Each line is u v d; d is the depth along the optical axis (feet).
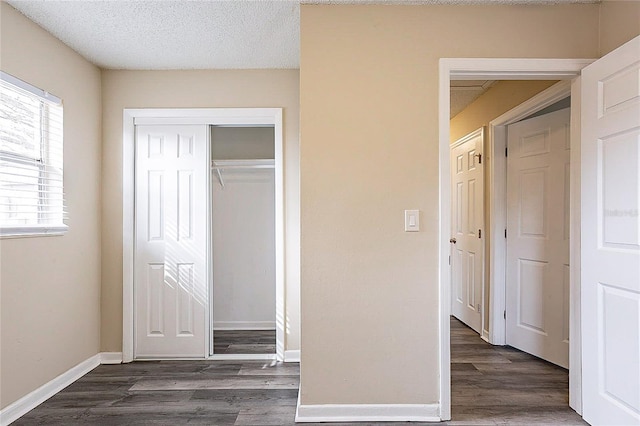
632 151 6.73
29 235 8.50
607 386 7.29
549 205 11.19
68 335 9.84
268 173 15.10
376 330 8.14
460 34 8.17
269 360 11.58
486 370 10.67
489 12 8.18
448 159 8.11
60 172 9.56
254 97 11.53
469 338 13.65
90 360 10.78
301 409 8.06
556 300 10.96
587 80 7.77
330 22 8.16
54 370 9.30
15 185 8.41
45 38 9.04
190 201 11.69
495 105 12.92
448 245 8.10
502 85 12.46
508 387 9.57
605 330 7.34
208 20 8.75
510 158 12.57
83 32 9.17
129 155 11.42
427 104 8.16
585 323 7.80
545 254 11.32
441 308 8.07
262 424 7.90
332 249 8.14
